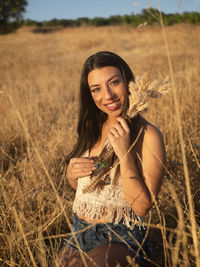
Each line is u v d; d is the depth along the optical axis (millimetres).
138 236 1669
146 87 1559
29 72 9672
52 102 5996
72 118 5137
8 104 5684
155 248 2176
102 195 1654
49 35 30578
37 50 17812
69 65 11250
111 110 1749
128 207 1648
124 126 1582
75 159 1772
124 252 1561
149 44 14602
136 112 1592
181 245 1895
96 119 1915
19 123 4672
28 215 2391
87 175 1695
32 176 2961
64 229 2512
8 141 4172
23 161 3180
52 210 2541
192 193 2455
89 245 1667
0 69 10664
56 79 8070
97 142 1938
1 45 20875
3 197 2488
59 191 2896
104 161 1673
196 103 4531
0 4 21469
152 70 7688
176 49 11047
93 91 1744
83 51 15594
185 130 3557
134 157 1659
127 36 20297
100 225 1651
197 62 7273
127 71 1740
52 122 5051
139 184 1541
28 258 1876
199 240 1605
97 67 1675
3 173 3170
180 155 3062
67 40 21234
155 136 1633
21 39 26875
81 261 1572
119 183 1646
